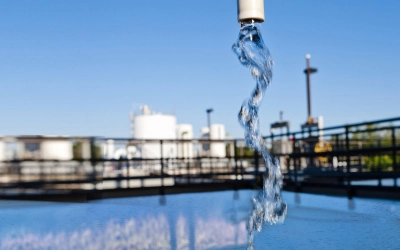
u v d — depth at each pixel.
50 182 7.76
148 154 19.08
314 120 21.30
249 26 3.33
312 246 3.14
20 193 8.15
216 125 32.91
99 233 4.04
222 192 8.80
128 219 5.01
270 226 4.00
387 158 12.40
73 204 6.91
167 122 34.44
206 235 3.79
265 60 3.41
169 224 4.52
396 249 3.03
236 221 4.66
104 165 10.98
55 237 3.86
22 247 3.42
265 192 3.85
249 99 3.51
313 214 4.88
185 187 8.71
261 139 3.66
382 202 6.05
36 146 11.95
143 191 8.24
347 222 4.24
